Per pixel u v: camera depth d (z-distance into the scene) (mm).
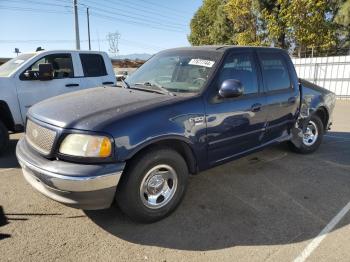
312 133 5574
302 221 3320
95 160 2701
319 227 3211
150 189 3107
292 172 4688
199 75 3670
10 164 4871
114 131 2746
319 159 5312
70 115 2928
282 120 4641
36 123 3082
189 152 3383
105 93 3598
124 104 3105
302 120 5141
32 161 2902
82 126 2748
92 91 3801
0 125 5184
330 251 2826
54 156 2824
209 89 3506
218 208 3555
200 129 3369
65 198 2762
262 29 22359
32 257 2654
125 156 2781
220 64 3701
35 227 3100
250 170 4727
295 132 5117
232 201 3729
